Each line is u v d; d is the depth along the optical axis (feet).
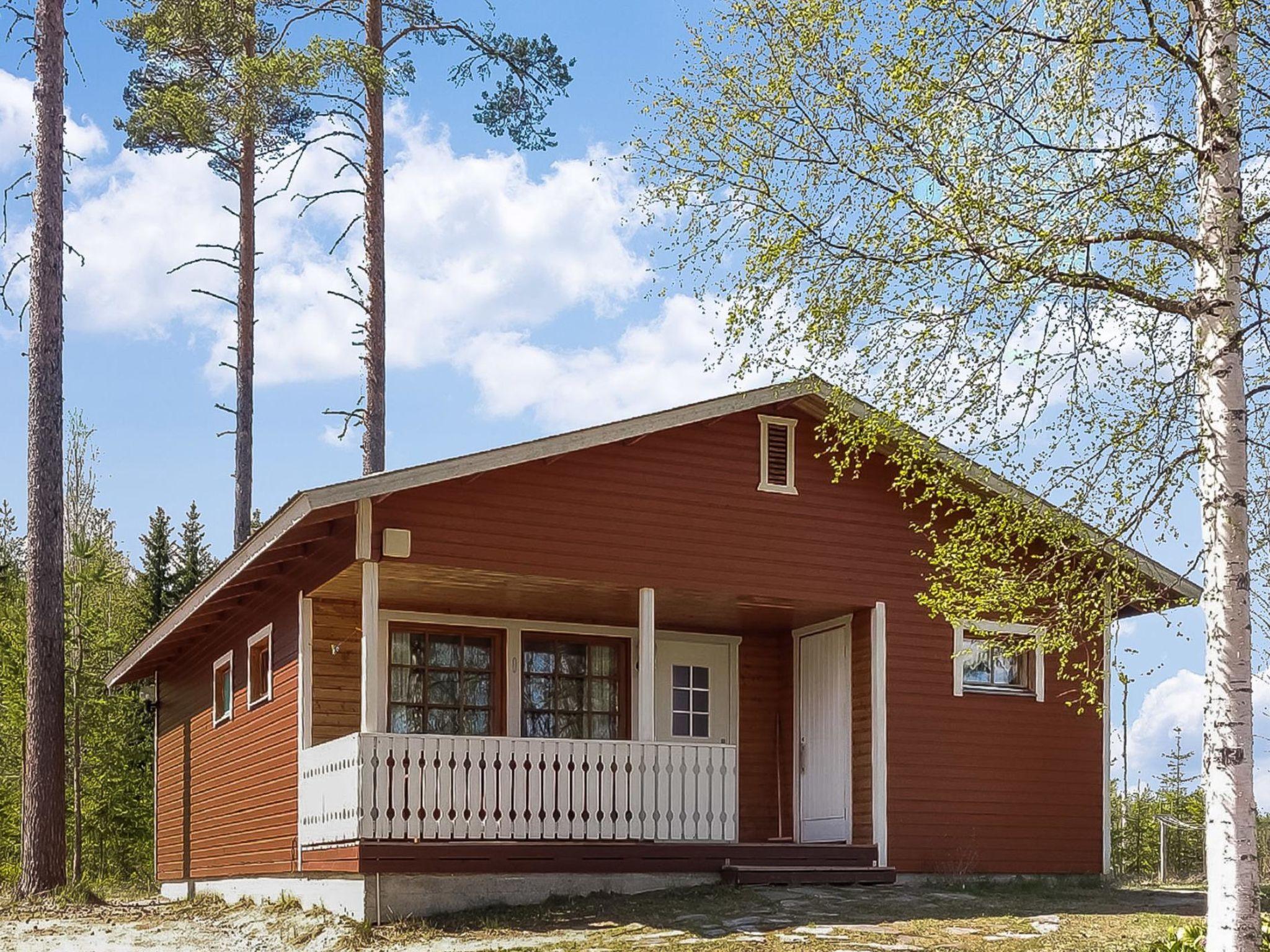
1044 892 51.34
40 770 62.49
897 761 54.29
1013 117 33.30
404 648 54.29
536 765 46.70
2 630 87.51
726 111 36.35
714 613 56.54
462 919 44.14
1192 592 47.65
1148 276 33.60
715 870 49.16
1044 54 33.01
